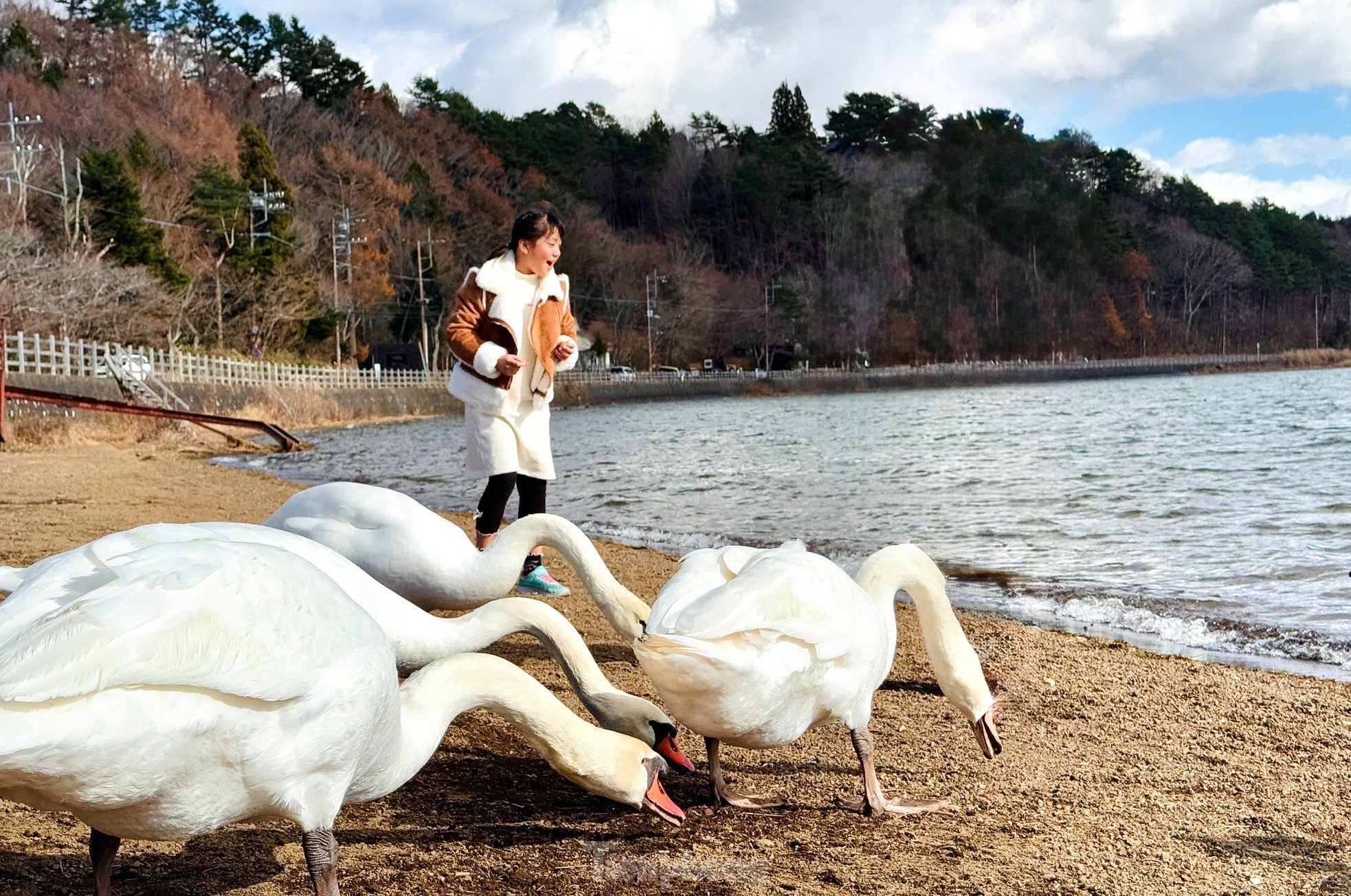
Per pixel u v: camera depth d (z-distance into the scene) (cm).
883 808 444
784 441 3459
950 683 474
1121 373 13338
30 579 322
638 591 874
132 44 9319
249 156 7438
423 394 7181
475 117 13025
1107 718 586
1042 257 14338
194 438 3200
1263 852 414
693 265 13100
